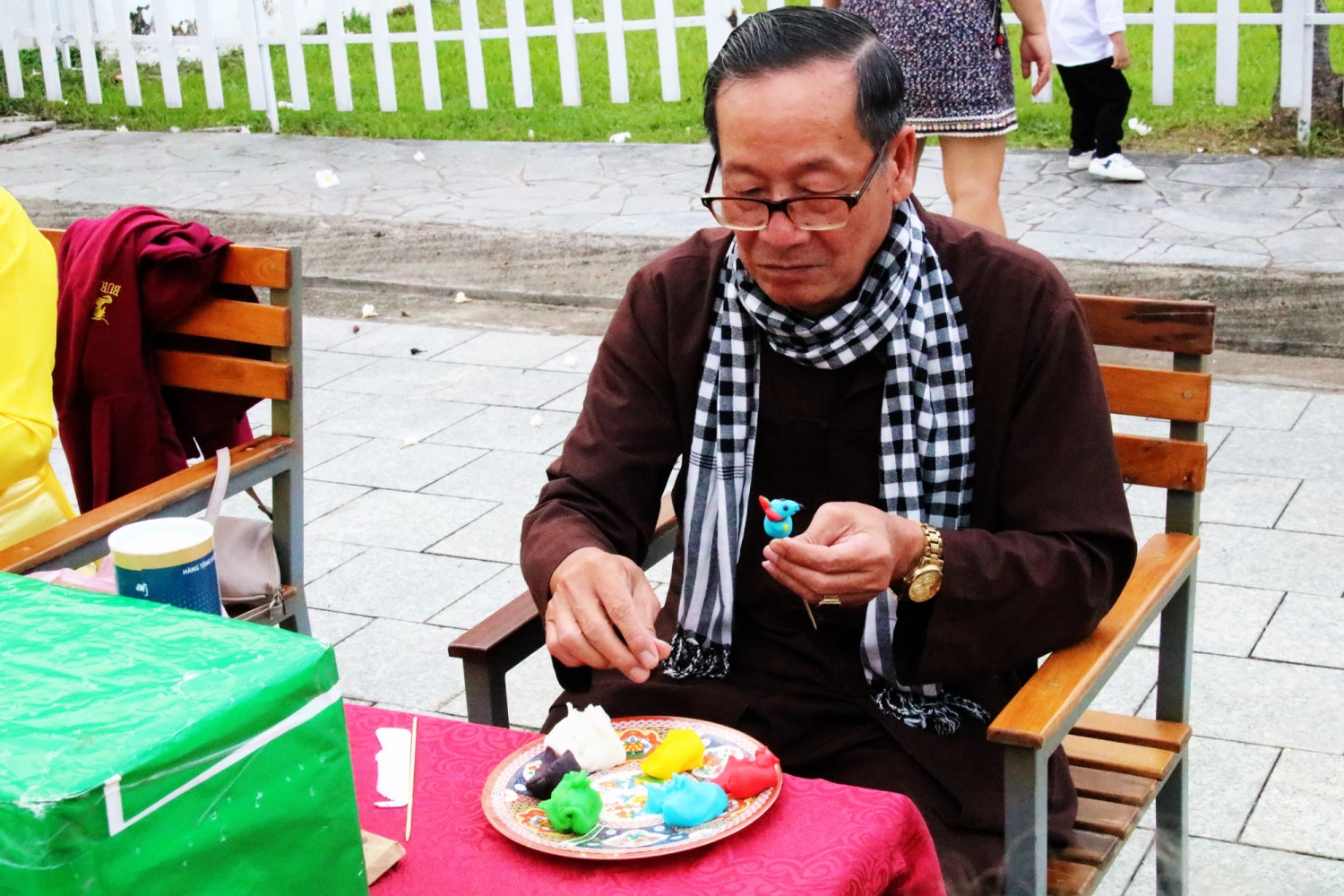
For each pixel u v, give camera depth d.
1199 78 9.38
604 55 11.34
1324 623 3.49
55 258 2.62
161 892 1.06
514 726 3.28
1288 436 4.59
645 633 1.74
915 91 5.48
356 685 3.46
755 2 9.64
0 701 1.11
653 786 1.53
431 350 5.90
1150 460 2.24
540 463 4.71
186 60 11.63
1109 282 6.02
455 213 7.59
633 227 7.13
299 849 1.17
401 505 4.43
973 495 2.03
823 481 2.06
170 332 2.88
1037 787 1.71
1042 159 7.90
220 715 1.09
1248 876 2.67
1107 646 1.91
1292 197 6.95
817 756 2.02
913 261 1.97
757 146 1.81
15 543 2.49
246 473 2.66
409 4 12.59
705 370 2.09
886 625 2.00
